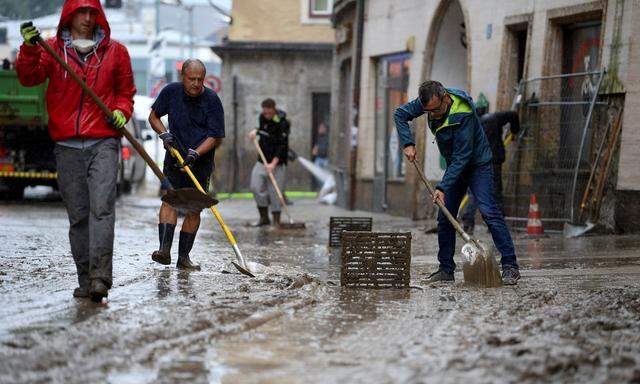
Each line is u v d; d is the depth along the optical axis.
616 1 25.36
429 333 11.36
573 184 25.89
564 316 12.45
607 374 9.20
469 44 32.19
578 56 27.86
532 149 28.11
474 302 13.88
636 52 24.95
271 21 64.12
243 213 38.84
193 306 12.78
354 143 42.25
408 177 36.66
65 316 11.97
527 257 20.69
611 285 15.88
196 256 20.06
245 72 64.38
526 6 29.25
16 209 35.97
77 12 13.38
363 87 41.44
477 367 9.49
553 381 8.96
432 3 35.25
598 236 25.38
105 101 13.44
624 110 25.20
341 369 9.48
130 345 10.37
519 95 28.55
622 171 25.34
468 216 27.02
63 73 13.27
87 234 13.57
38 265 17.33
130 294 13.88
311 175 64.31
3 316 11.95
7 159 40.22
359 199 41.75
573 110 26.91
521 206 28.48
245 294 14.11
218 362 9.77
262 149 30.38
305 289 14.97
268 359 9.91
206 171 17.53
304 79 64.25
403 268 15.48
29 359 9.64
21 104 38.78
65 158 13.41
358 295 14.63
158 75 99.62
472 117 16.19
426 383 8.86
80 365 9.48
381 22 39.75
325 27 64.19
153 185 61.78
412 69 36.94
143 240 23.83
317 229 30.22
